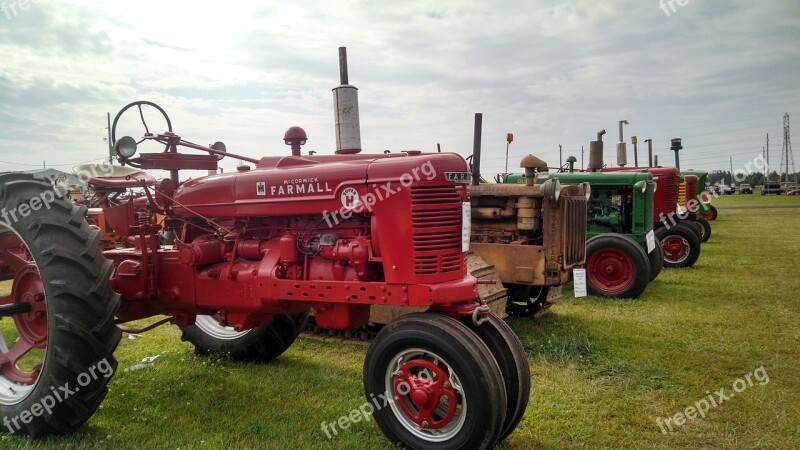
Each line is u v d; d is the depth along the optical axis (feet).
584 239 20.49
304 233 11.42
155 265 12.58
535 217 19.51
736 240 44.29
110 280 12.16
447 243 10.01
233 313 12.14
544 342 16.57
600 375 13.92
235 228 12.37
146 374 14.01
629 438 10.48
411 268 9.84
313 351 16.29
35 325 11.83
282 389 13.01
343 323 10.88
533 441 10.37
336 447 10.02
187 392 12.83
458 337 9.12
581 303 22.59
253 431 10.69
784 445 10.11
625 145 39.22
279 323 14.66
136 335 18.10
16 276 11.92
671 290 24.85
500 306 17.72
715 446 10.14
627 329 18.16
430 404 9.45
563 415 11.50
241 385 13.30
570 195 19.48
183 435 10.54
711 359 14.90
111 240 23.65
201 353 15.78
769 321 18.83
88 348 10.37
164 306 13.00
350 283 10.38
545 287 20.13
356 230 10.92
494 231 20.31
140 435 10.53
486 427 8.87
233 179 12.05
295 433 10.61
